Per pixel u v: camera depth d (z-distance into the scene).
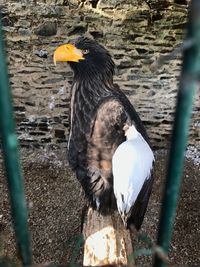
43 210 1.46
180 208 1.47
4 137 0.34
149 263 1.26
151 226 1.40
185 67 0.27
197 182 1.57
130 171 0.91
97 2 1.44
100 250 0.96
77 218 1.44
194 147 1.70
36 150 1.70
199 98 1.60
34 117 1.64
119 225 1.02
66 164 1.65
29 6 1.44
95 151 0.99
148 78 1.57
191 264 1.30
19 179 0.36
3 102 0.32
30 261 0.40
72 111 1.07
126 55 1.53
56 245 1.35
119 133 0.98
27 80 1.56
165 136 1.68
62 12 1.45
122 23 1.47
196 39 0.26
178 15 1.46
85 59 1.07
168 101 1.62
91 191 1.03
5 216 1.43
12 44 1.50
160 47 1.52
